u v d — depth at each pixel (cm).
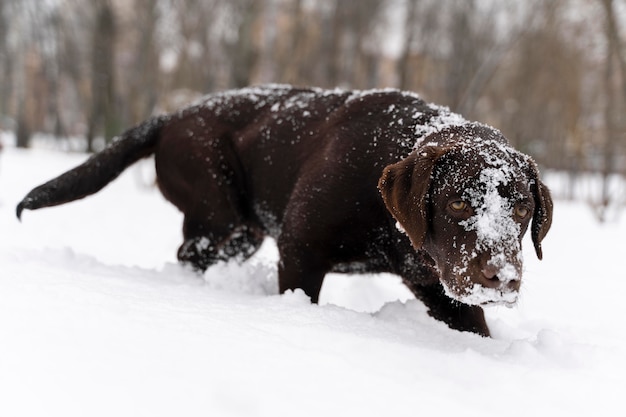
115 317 268
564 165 2994
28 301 274
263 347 254
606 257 881
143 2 2320
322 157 399
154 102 2320
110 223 958
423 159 314
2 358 215
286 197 434
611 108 1684
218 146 464
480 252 286
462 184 301
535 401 235
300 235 395
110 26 2508
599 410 233
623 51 1584
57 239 740
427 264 351
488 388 243
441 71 2573
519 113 2547
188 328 268
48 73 4062
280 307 336
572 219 1512
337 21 2375
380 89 419
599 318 492
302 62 2261
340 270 418
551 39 2200
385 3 2478
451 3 2366
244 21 1512
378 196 370
